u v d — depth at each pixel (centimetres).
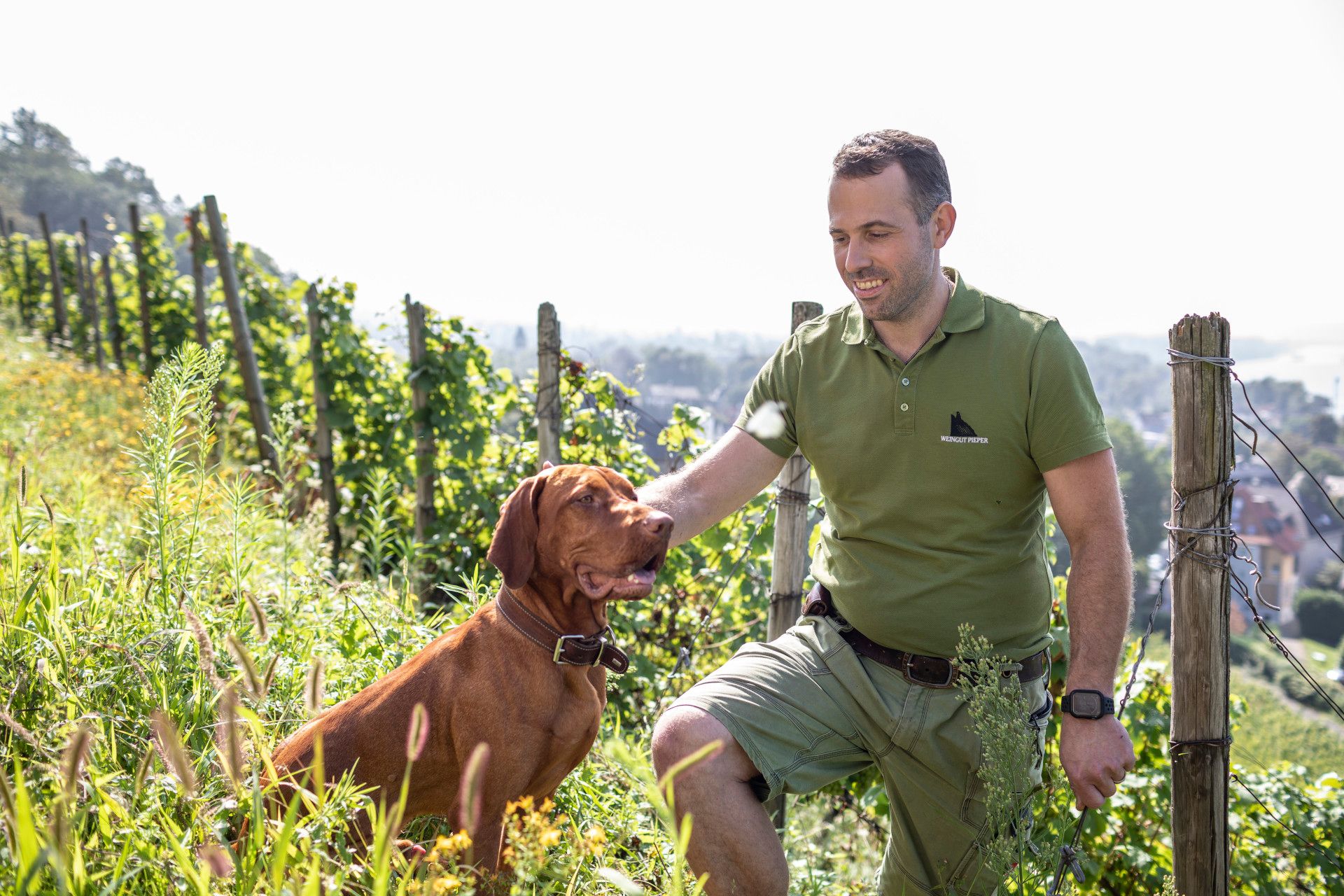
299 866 186
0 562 310
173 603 302
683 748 254
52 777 198
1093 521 262
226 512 379
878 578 278
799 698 273
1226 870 309
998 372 264
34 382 928
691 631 591
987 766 248
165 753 179
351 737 246
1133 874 449
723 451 307
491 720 245
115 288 1538
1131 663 493
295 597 386
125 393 1112
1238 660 5828
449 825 254
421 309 724
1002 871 233
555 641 251
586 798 297
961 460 267
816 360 294
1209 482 302
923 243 264
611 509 249
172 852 188
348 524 793
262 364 1066
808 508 426
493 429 778
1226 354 301
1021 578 276
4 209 8138
